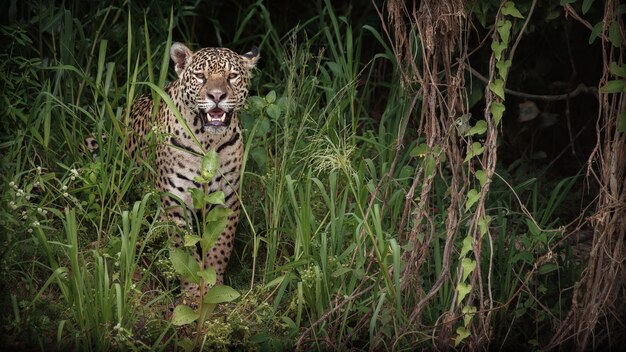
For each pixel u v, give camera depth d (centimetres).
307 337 927
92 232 1108
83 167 1077
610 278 891
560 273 1045
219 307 1014
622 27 853
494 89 867
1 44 1336
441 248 1073
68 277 964
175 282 1088
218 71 1052
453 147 895
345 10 1616
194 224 1122
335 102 1256
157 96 1104
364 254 973
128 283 923
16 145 1145
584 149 1548
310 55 1294
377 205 909
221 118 1048
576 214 1314
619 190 882
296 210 973
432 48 857
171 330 958
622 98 863
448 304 973
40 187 1055
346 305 943
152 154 1103
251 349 929
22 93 1213
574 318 913
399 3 874
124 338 871
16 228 1016
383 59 1608
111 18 1480
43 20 1372
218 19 1683
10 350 920
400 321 913
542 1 1208
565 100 1547
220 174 1077
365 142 1201
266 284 998
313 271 941
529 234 1171
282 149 1155
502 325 986
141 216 933
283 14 1681
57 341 912
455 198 900
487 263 1027
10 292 1006
